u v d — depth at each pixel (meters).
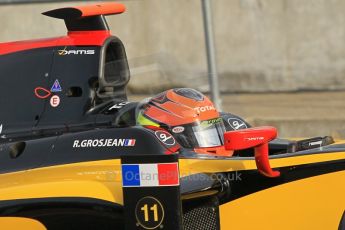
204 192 14.33
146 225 13.66
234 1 35.28
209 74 24.45
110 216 14.03
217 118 16.22
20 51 17.33
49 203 14.33
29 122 16.78
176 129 15.74
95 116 16.45
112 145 15.25
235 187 14.93
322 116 26.91
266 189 14.84
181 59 35.38
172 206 13.48
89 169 14.99
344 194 14.69
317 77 34.06
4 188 14.81
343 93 32.06
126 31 36.12
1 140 16.69
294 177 14.83
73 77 16.81
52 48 17.19
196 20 35.28
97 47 16.88
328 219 14.79
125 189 13.74
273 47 34.84
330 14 34.38
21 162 15.62
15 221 14.55
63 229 14.36
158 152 14.91
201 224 14.70
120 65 17.64
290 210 14.88
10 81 17.14
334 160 14.73
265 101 30.50
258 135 14.16
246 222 14.96
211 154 15.66
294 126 26.39
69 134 15.80
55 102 16.78
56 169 15.22
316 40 34.44
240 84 33.69
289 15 34.78
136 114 16.22
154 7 35.78
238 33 35.22
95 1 32.50
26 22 36.41
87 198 14.17
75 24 17.39
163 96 16.28
